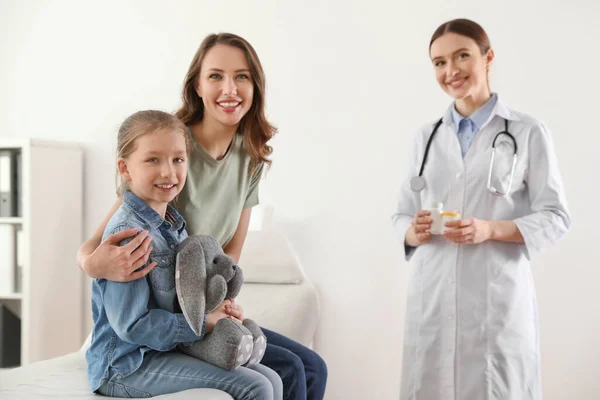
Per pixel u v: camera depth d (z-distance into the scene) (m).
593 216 2.40
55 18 3.16
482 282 1.79
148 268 1.37
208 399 1.29
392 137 2.63
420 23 2.59
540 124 1.84
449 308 1.82
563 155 2.42
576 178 2.41
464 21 1.84
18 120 3.26
